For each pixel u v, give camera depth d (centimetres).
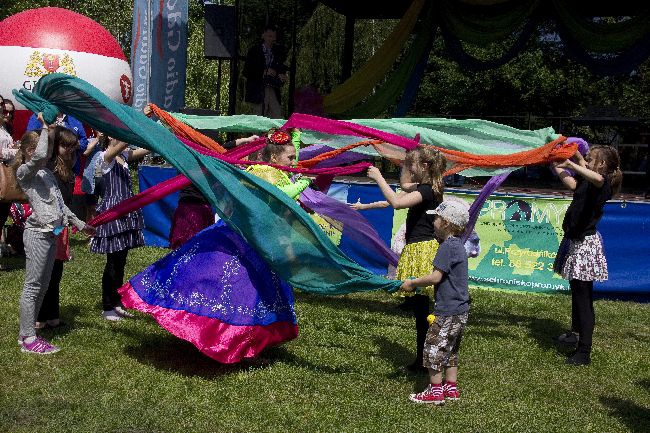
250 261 509
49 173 517
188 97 2470
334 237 933
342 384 500
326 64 2250
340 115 1639
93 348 545
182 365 520
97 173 625
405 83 1605
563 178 609
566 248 612
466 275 473
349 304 781
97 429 395
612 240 903
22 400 431
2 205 866
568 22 1428
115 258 633
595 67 1442
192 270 504
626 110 2323
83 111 503
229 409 438
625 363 608
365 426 424
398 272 527
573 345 659
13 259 884
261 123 658
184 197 687
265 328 506
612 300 905
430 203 520
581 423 459
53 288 588
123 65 1368
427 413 454
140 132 471
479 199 638
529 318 769
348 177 1386
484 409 469
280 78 1452
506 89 2483
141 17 1420
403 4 1703
